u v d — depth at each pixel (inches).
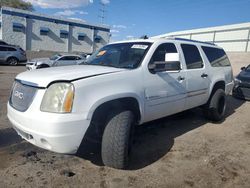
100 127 146.4
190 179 139.3
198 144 188.9
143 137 199.3
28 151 162.7
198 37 1694.1
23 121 128.4
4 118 225.0
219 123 245.0
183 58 199.0
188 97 200.8
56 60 698.2
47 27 1608.0
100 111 143.4
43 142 125.0
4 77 519.2
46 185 127.3
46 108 122.9
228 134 214.2
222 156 169.5
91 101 128.3
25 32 1523.1
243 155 172.4
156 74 167.8
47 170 141.4
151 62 167.5
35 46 1584.6
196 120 250.5
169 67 169.6
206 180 138.9
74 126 122.6
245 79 369.1
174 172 145.9
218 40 1562.5
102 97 132.4
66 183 130.0
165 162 157.8
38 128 122.4
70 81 125.5
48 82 125.6
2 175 133.8
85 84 128.2
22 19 1504.7
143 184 132.5
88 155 161.3
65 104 121.7
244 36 1408.7
